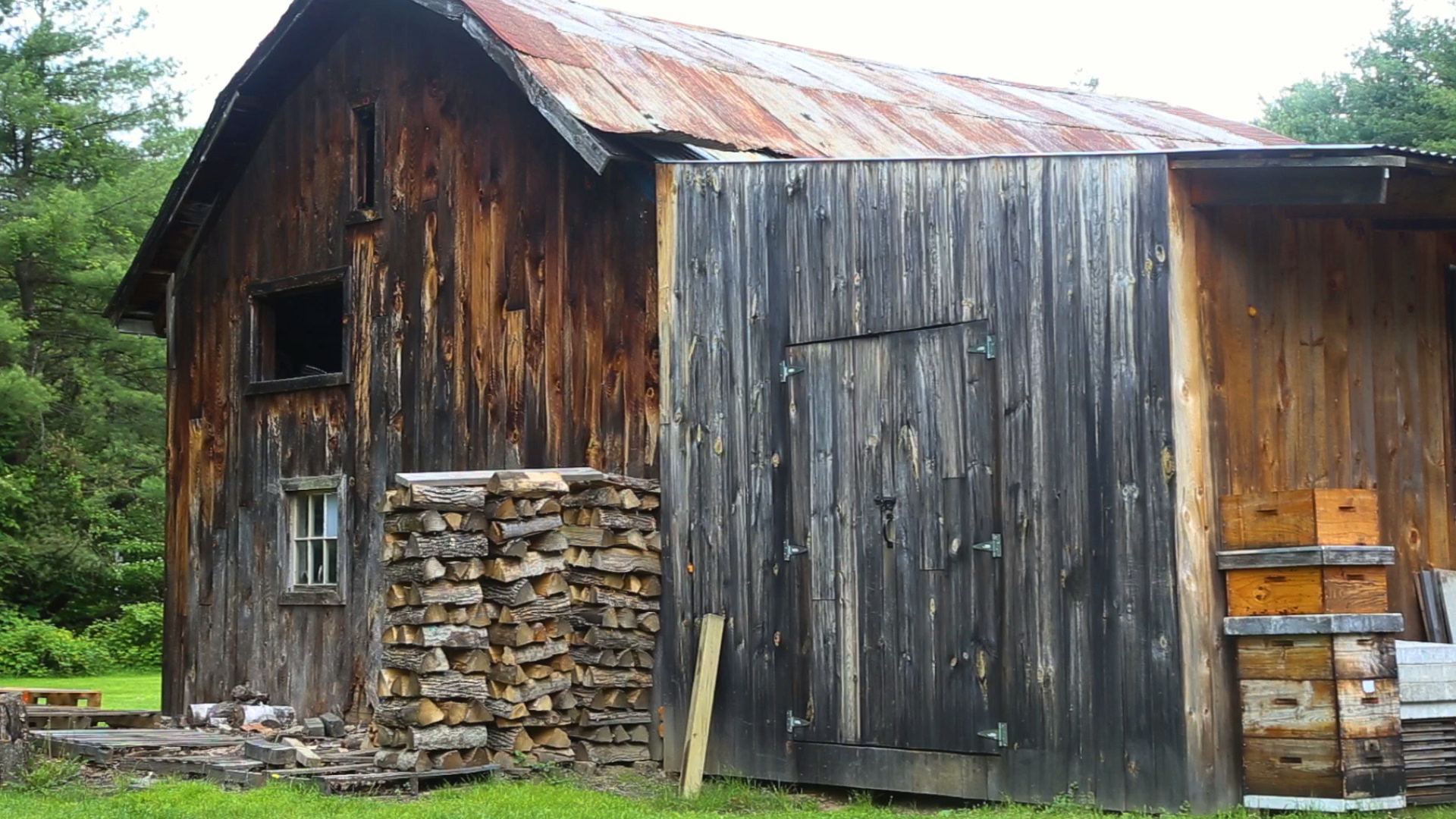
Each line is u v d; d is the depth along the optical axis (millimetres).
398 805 9078
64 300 29391
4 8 29172
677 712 10961
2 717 9945
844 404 10102
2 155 29250
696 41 14492
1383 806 7980
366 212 13922
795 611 10305
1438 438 10273
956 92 15219
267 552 14539
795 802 9742
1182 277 8656
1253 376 9047
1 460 28781
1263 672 8281
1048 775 8898
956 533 9445
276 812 8703
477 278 12930
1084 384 8883
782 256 10539
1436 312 10453
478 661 10406
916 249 9773
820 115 12367
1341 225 9812
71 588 29141
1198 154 8531
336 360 16844
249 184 15141
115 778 10328
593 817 8719
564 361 12133
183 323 15719
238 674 14641
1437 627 9820
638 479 11328
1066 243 9031
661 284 11320
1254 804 8258
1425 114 34219
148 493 29703
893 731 9703
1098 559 8742
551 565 10789
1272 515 8375
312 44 14461
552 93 11039
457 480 10562
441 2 12266
